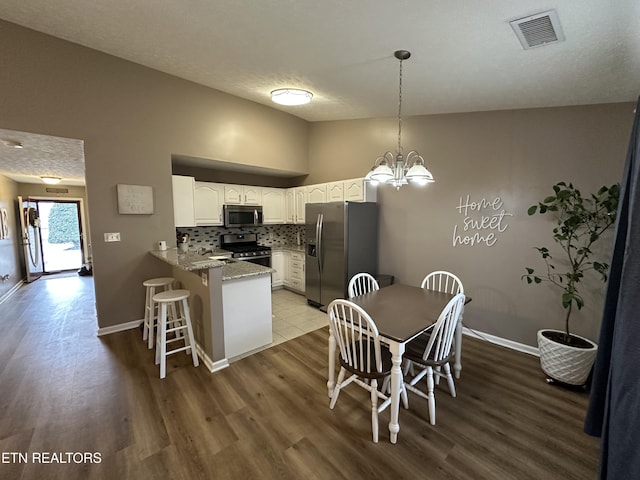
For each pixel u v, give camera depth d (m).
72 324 3.72
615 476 1.13
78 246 7.79
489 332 3.21
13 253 5.79
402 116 3.82
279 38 2.22
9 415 2.02
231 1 1.86
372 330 1.73
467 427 1.93
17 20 2.58
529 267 2.88
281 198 5.47
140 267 3.54
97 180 3.20
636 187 1.14
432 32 1.79
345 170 4.68
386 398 1.93
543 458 1.69
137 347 3.06
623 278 1.16
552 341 2.39
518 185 2.90
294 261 5.29
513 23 1.57
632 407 1.07
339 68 2.57
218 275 2.59
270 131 4.64
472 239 3.27
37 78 2.78
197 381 2.45
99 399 2.21
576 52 1.74
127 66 3.27
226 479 1.56
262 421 1.98
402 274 3.96
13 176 5.63
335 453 1.73
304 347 3.10
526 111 2.81
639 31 1.45
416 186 3.73
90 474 1.58
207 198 4.52
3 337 3.31
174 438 1.83
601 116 2.42
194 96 3.79
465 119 3.24
